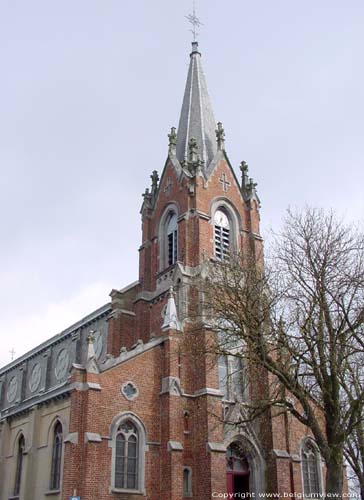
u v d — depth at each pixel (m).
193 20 59.56
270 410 37.75
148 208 49.09
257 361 28.05
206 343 35.59
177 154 50.53
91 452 31.56
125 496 32.41
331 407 26.27
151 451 34.62
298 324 28.03
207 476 33.78
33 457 37.44
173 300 39.09
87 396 33.06
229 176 48.12
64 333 54.22
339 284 27.88
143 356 36.72
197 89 54.44
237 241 45.81
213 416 34.66
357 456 33.19
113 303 45.19
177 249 43.94
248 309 28.97
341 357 26.86
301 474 38.03
